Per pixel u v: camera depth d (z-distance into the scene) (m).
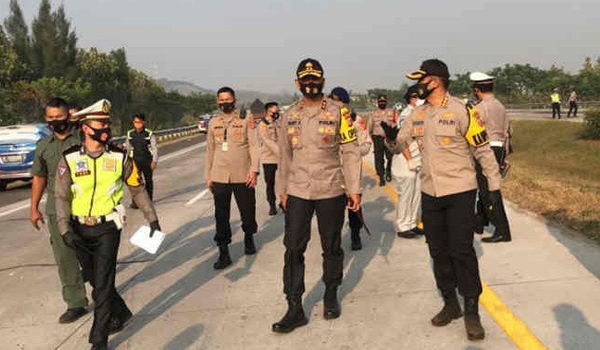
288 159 3.82
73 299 4.14
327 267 3.81
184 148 26.19
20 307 4.50
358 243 5.55
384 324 3.65
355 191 3.72
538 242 5.25
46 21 45.56
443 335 3.43
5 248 6.68
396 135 3.83
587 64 56.56
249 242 5.61
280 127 3.80
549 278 4.26
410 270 4.75
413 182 5.78
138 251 6.06
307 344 3.44
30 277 5.34
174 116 55.84
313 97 3.61
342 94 5.57
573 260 4.64
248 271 5.05
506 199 7.52
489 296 3.97
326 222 3.73
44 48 45.50
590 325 3.41
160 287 4.76
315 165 3.65
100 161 3.43
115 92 47.28
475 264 3.40
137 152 8.55
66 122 3.87
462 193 3.36
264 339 3.56
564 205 6.77
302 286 3.72
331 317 3.79
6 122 32.03
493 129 5.25
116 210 3.46
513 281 4.25
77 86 39.25
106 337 3.44
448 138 3.36
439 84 3.39
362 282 4.53
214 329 3.77
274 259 5.39
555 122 20.31
